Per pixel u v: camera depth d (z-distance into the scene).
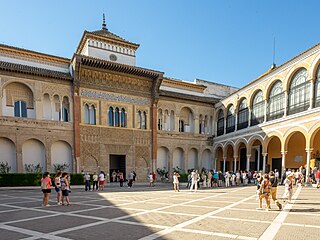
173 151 34.50
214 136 37.78
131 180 24.98
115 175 30.12
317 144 24.92
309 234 6.83
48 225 8.16
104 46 32.00
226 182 24.23
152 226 7.83
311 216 9.10
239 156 36.47
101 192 19.20
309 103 21.00
